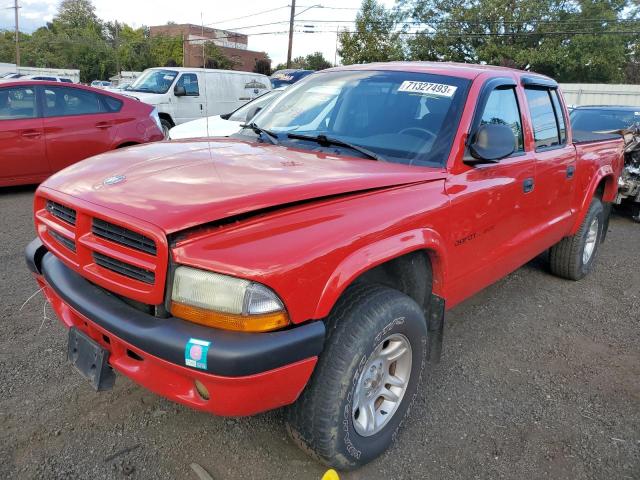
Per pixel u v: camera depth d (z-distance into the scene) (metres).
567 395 3.35
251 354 1.95
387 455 2.71
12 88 7.52
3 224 6.32
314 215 2.27
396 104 3.36
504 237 3.57
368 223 2.36
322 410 2.28
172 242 2.05
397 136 3.19
